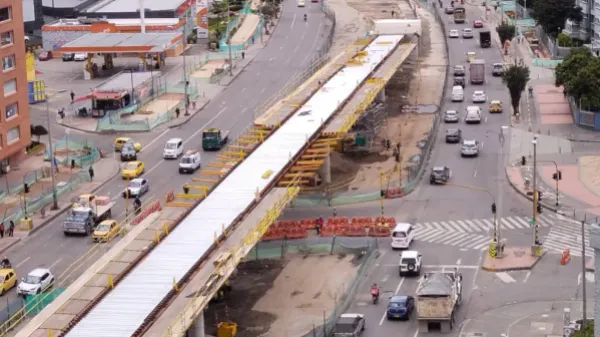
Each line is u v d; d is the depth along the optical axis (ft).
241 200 520.01
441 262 537.65
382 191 625.41
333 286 513.04
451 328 461.37
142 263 449.06
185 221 495.00
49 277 521.24
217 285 426.51
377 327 465.06
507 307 483.10
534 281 511.40
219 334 455.22
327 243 558.97
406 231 553.64
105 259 454.81
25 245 578.66
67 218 588.09
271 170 563.48
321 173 654.94
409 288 506.07
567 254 531.91
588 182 650.43
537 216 592.19
